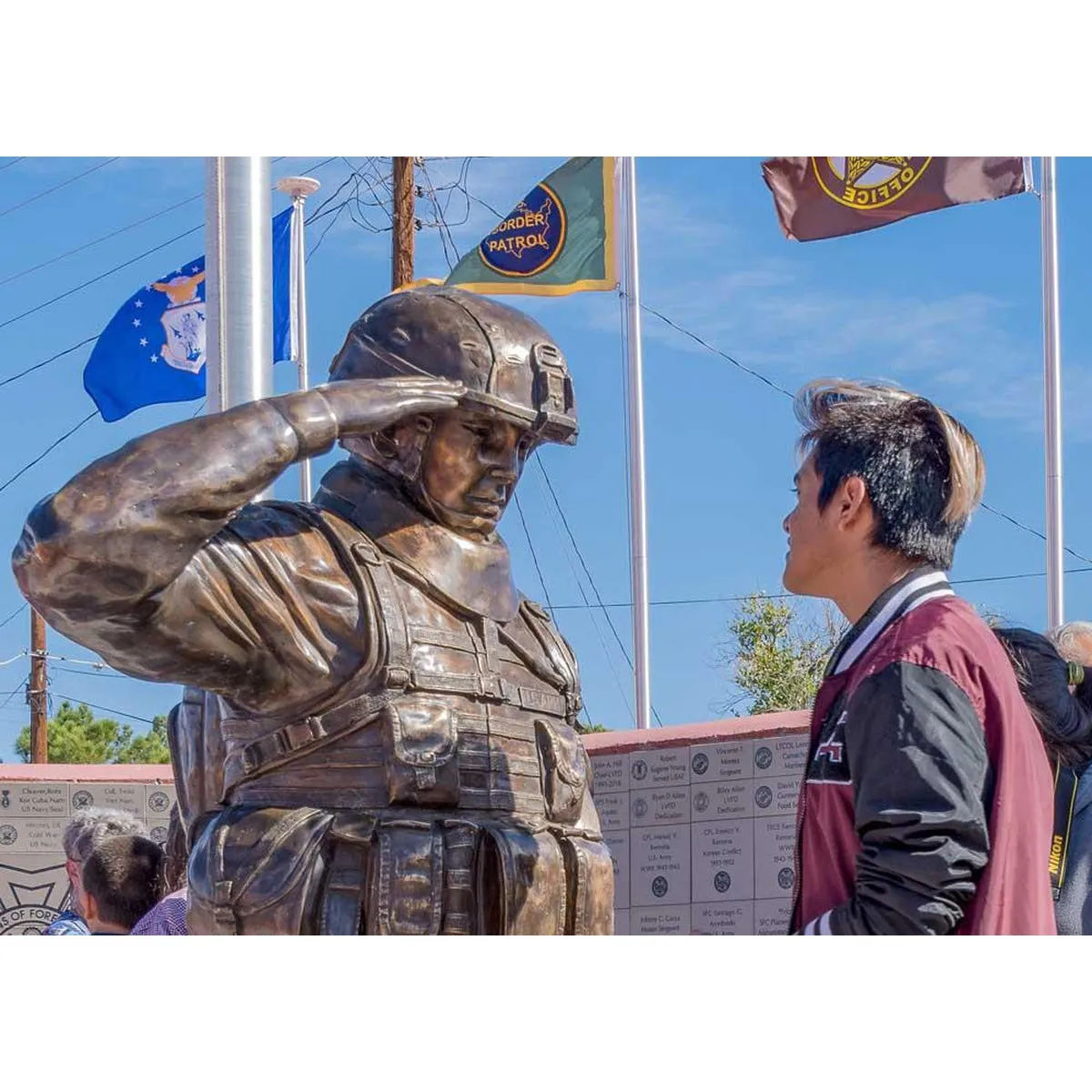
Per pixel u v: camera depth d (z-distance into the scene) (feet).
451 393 11.94
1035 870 9.23
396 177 55.98
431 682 11.94
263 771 11.84
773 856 26.20
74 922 17.99
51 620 10.73
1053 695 13.64
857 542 10.28
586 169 42.19
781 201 38.70
